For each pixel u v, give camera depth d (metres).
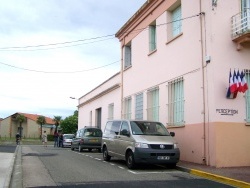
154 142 12.28
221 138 12.48
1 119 81.75
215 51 12.96
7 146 31.16
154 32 19.39
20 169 12.60
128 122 13.81
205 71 13.34
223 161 12.37
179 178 10.55
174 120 15.93
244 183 9.00
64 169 12.55
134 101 21.08
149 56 19.08
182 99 15.28
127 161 12.91
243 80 12.71
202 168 12.00
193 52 14.34
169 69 16.50
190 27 14.70
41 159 16.50
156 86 17.88
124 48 23.53
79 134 23.89
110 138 15.09
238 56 13.19
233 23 13.25
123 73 23.39
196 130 13.73
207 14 13.45
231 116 12.74
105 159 15.58
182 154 14.73
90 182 9.69
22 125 76.19
